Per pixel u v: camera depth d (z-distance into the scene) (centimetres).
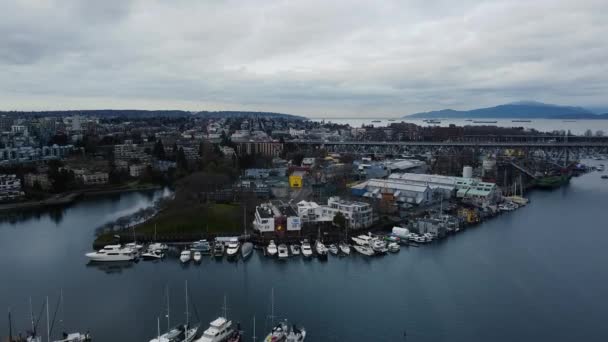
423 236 13800
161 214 15388
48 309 8994
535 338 8119
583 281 10706
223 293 9825
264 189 19625
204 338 7462
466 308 9262
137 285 10250
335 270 11325
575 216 17388
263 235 13475
